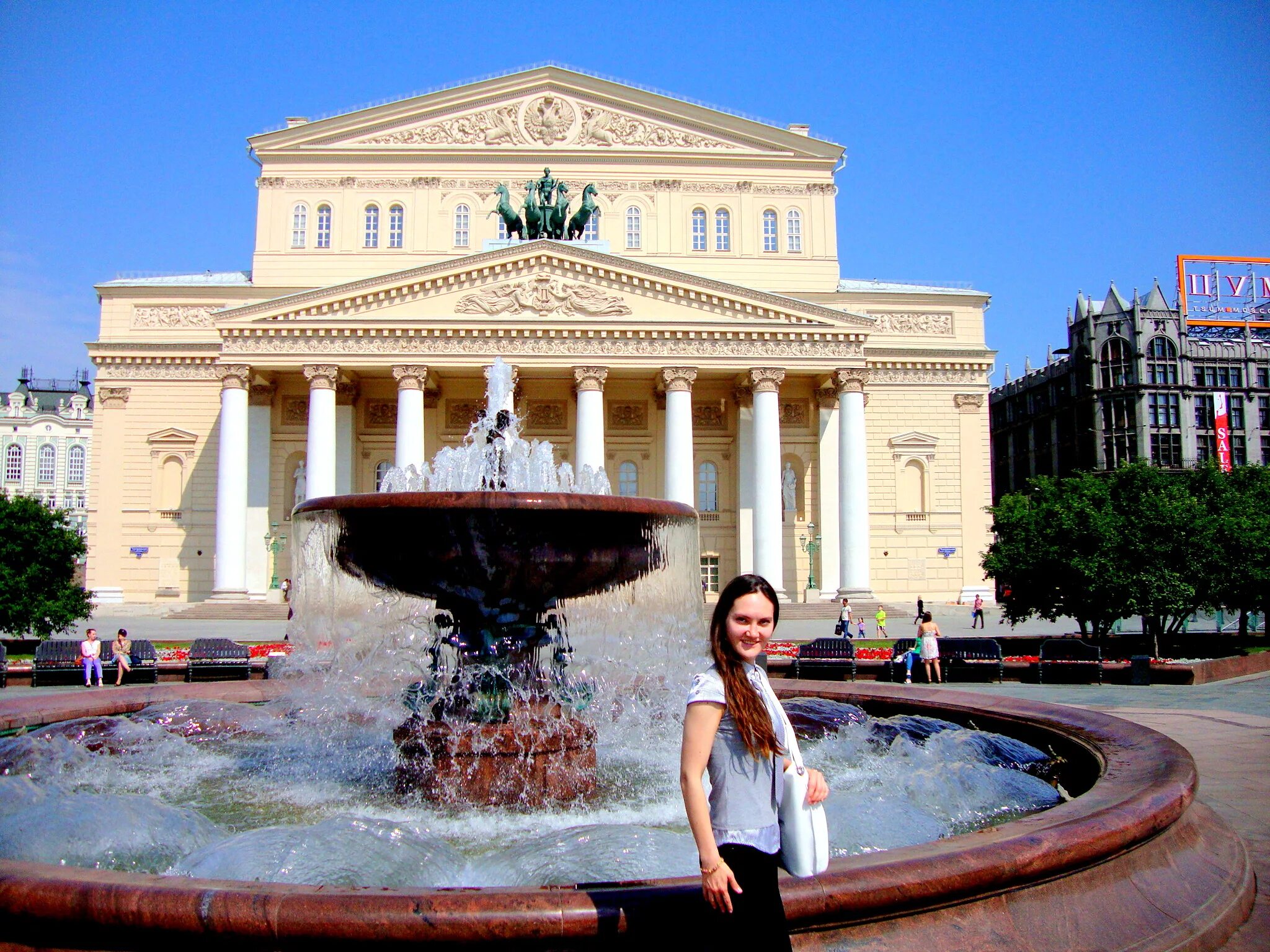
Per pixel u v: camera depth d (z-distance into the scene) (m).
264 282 66.62
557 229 60.62
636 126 69.12
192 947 5.11
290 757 12.38
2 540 35.00
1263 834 8.77
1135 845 6.62
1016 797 9.54
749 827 4.47
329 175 67.75
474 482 15.06
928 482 65.06
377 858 6.96
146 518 62.12
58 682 25.92
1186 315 103.50
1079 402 105.19
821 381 61.91
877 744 12.46
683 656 12.91
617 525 10.08
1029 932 5.70
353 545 10.11
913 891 5.41
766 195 69.25
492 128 68.56
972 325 66.62
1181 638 37.00
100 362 63.03
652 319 57.38
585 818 9.77
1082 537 32.81
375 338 56.47
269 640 42.84
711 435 64.06
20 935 5.34
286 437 61.75
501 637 10.53
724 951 4.38
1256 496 44.31
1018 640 35.22
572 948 4.98
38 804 8.55
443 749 10.29
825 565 61.03
